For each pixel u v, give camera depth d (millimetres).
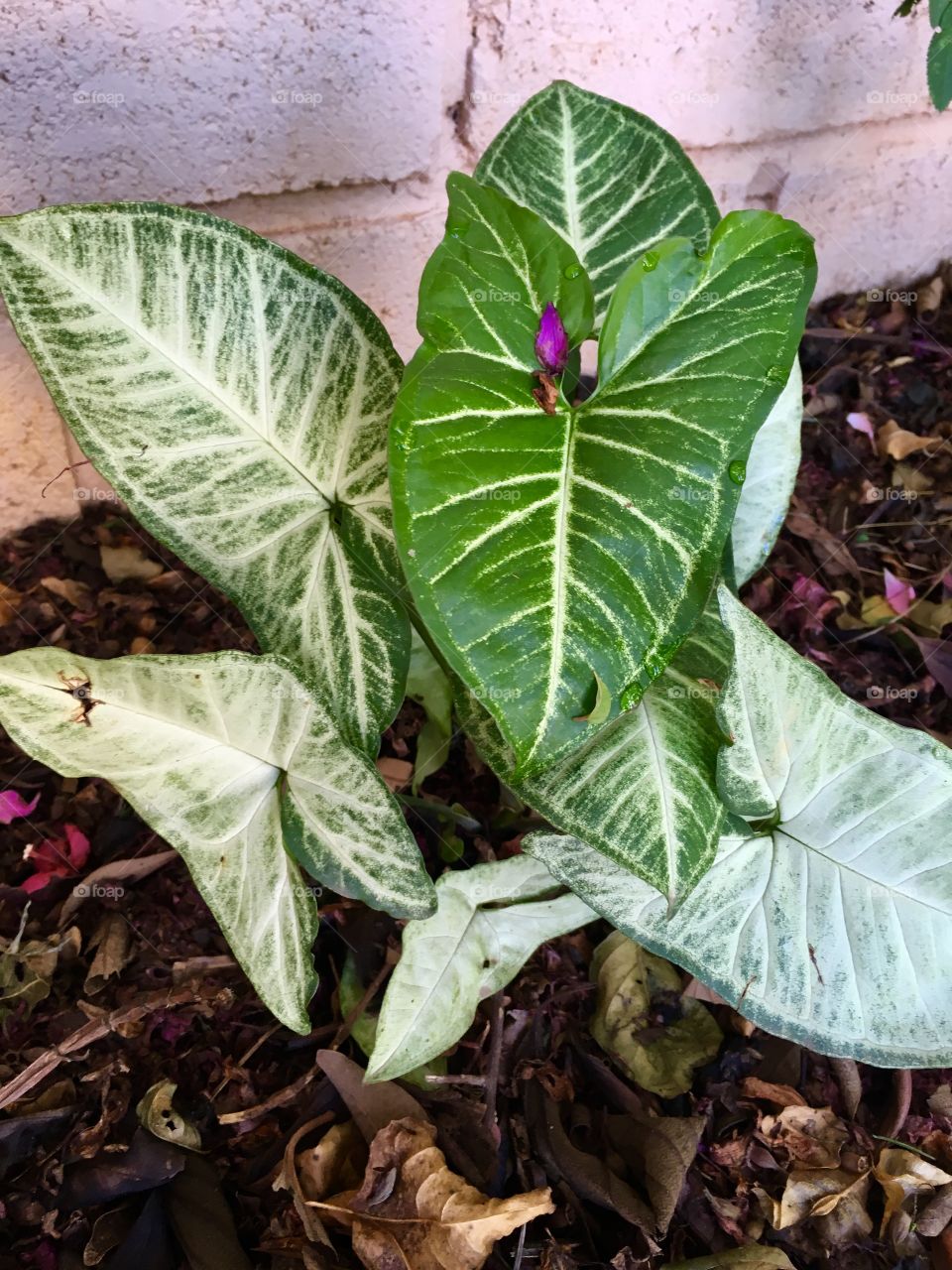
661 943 472
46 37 537
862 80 808
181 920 597
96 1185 498
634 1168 527
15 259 382
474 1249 464
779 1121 545
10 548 745
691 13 707
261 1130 534
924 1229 525
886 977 471
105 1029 515
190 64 580
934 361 929
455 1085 538
